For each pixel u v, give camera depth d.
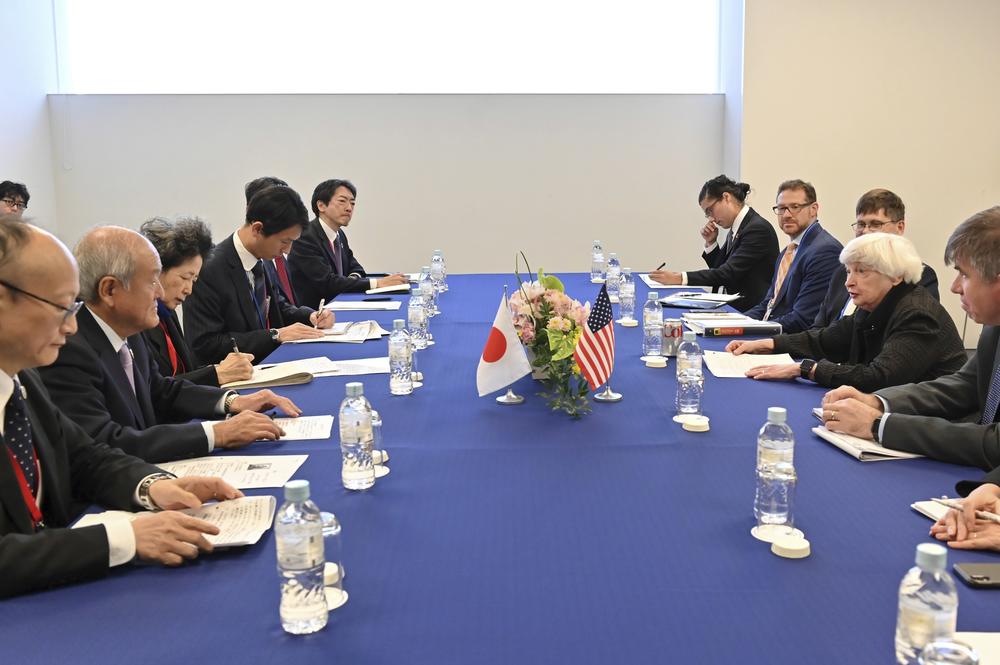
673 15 7.63
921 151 7.28
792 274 4.63
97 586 1.46
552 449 2.20
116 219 7.52
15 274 1.59
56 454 1.85
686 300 4.59
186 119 7.45
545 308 2.58
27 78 7.09
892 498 1.85
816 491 1.89
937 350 2.88
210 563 1.54
